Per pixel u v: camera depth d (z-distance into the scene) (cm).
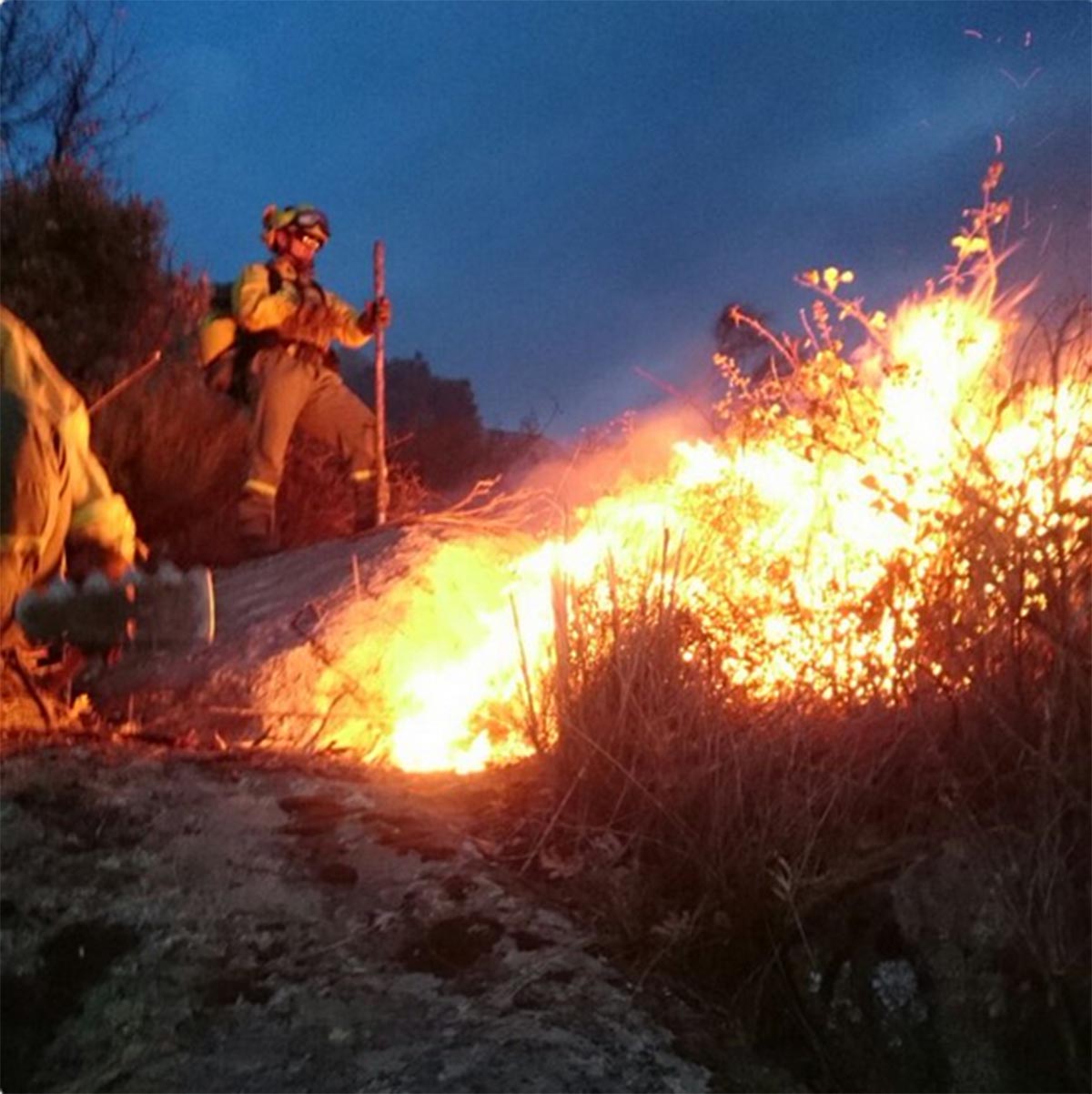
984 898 410
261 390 936
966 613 453
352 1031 399
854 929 421
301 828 490
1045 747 413
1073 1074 392
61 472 627
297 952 428
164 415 990
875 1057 409
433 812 510
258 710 681
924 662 462
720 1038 415
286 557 880
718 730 474
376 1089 378
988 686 442
